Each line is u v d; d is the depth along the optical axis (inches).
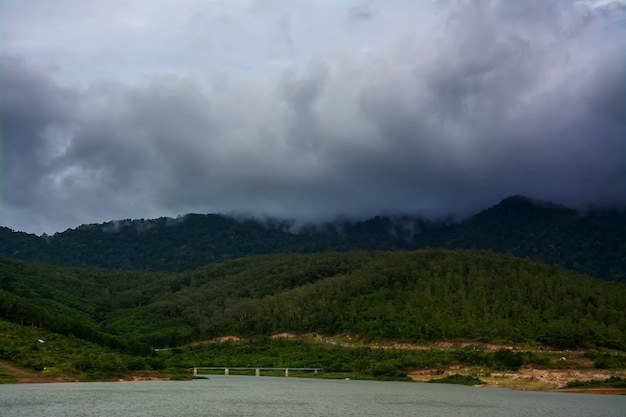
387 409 4183.1
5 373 5654.5
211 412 3868.1
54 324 7790.4
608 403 4808.1
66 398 4416.8
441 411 4111.7
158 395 4899.1
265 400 4685.0
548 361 7150.6
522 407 4429.1
